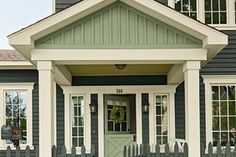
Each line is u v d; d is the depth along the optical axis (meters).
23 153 9.58
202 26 9.38
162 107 14.08
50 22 9.37
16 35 9.25
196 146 9.51
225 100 13.63
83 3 9.41
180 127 13.87
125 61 9.82
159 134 13.98
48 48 9.60
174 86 13.93
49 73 9.55
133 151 8.93
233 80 13.57
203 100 13.59
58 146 13.87
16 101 14.53
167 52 9.70
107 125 14.51
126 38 9.71
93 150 8.85
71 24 9.69
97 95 14.06
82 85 14.09
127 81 14.16
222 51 13.59
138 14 9.76
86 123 13.96
